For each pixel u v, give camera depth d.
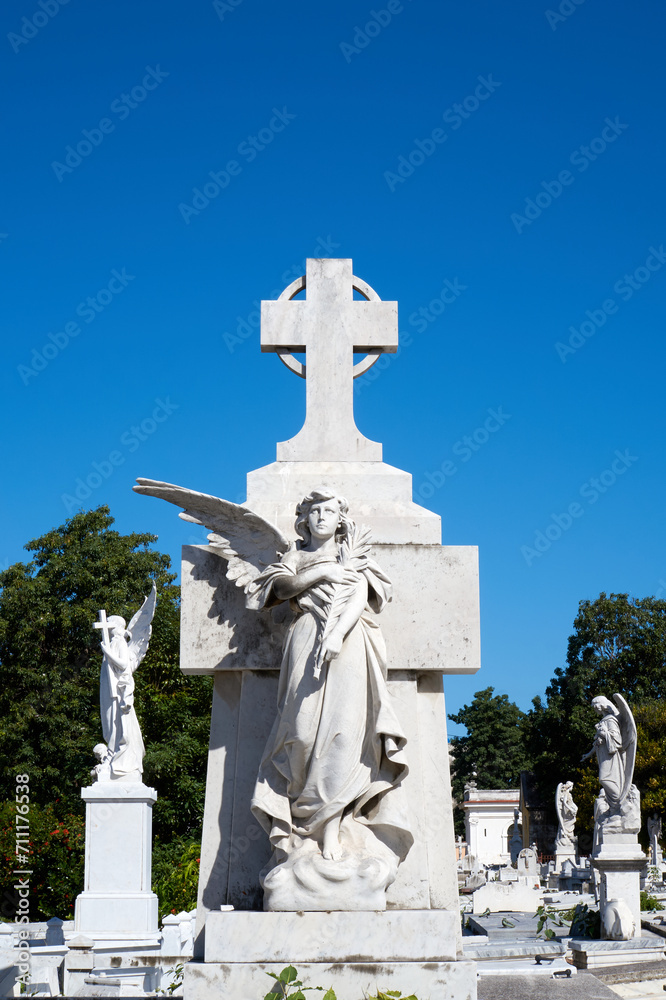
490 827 59.12
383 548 5.64
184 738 29.45
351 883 4.75
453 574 5.63
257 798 4.98
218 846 5.43
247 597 5.20
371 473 5.89
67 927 16.59
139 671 31.42
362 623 5.18
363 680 5.04
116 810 16.20
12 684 32.69
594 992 5.74
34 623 32.84
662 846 44.50
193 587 5.61
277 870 4.83
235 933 4.71
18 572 34.12
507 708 72.19
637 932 15.90
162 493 5.25
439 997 4.61
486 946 12.92
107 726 16.84
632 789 18.48
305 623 5.09
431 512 5.77
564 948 13.38
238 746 5.48
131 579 35.06
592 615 51.53
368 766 5.02
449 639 5.55
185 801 28.77
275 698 5.52
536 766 51.44
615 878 17.83
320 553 5.22
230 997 4.62
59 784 30.38
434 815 5.41
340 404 6.07
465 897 24.77
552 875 30.06
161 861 23.84
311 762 4.93
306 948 4.68
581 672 50.41
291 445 5.98
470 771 72.31
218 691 5.63
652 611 51.75
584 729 48.69
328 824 4.91
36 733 31.28
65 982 11.65
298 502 5.75
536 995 5.65
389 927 4.70
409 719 5.48
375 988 4.61
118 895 15.73
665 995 11.76
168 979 11.77
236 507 5.25
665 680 49.44
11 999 8.60
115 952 13.83
